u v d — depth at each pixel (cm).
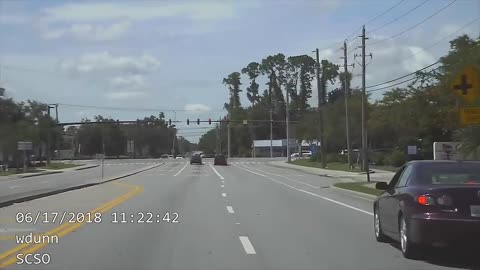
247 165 8069
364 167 5128
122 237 1288
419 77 5066
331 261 1009
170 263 987
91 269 935
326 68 14875
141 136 17150
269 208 1992
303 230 1413
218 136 17812
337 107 8212
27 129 7388
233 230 1411
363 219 1656
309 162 7938
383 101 6072
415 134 5638
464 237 950
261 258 1035
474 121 1962
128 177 4594
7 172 6172
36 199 2352
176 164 8575
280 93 15850
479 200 959
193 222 1575
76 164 8831
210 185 3453
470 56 3228
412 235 989
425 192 989
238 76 16675
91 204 2122
